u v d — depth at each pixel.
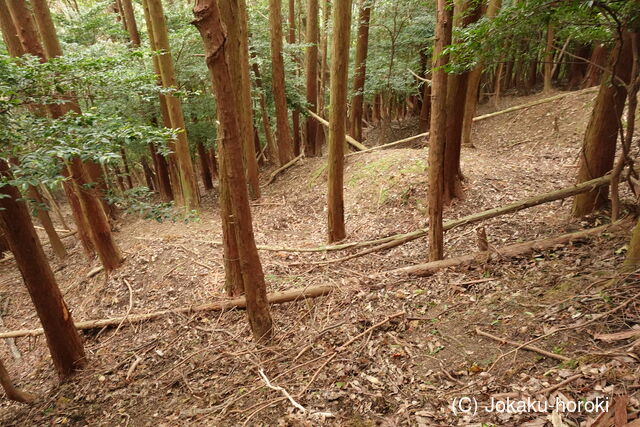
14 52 6.16
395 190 7.40
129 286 6.08
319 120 11.22
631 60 3.84
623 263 3.29
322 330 4.07
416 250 5.52
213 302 5.12
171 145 8.97
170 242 7.15
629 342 2.49
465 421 2.44
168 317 5.13
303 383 3.36
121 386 4.15
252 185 9.70
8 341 5.88
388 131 13.99
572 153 8.01
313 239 7.08
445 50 3.25
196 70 8.71
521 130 10.01
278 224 8.20
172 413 3.51
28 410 4.16
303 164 11.24
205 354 4.30
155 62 8.15
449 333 3.42
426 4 9.45
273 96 11.59
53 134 2.56
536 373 2.60
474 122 11.62
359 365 3.37
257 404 3.27
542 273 3.76
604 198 4.64
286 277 5.50
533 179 6.79
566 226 4.65
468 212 6.16
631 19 2.72
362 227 6.85
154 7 7.09
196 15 2.88
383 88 11.20
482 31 2.91
